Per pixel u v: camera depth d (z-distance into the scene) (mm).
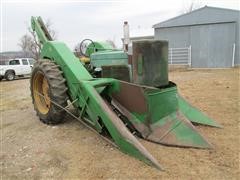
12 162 3482
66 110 4234
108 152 3332
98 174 2891
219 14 17562
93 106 3592
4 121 5527
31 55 32500
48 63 4445
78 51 5789
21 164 3396
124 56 4453
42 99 4910
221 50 17953
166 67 3660
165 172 2781
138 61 3551
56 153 3547
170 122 3500
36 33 5562
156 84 3564
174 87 3621
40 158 3488
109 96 3799
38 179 2998
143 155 2979
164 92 3475
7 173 3215
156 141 3336
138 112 3449
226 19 17484
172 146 3277
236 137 3625
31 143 4012
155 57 3518
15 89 12305
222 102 5770
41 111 4844
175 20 18812
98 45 5395
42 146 3848
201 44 18375
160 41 3543
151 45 3484
